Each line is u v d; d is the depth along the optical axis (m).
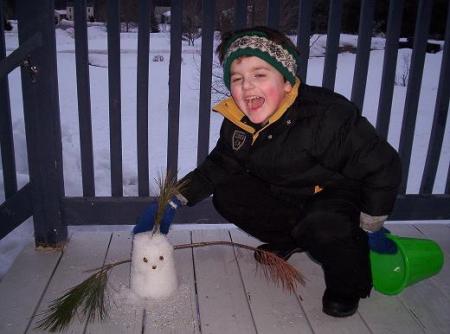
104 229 2.50
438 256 1.79
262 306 1.69
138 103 2.01
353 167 1.52
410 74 2.09
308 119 1.54
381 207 1.53
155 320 1.59
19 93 6.16
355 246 1.56
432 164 2.23
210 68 2.00
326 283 1.66
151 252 1.63
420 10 2.00
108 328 1.55
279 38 1.50
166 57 9.49
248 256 2.03
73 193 3.07
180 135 4.57
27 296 1.73
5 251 2.31
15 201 2.01
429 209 2.28
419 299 1.76
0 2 1.82
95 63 9.05
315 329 1.57
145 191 2.15
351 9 10.94
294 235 1.67
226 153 1.77
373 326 1.60
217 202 1.88
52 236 2.04
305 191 1.70
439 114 2.15
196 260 1.99
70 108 5.51
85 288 1.57
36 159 1.94
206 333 1.54
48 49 1.81
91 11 13.79
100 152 3.72
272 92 1.50
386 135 2.15
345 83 7.12
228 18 4.75
